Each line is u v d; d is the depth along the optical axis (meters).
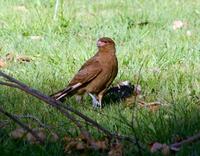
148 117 9.95
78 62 13.16
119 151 8.58
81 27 15.89
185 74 12.46
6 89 11.34
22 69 12.76
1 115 10.01
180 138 9.20
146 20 16.52
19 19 16.12
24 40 14.75
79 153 8.68
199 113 10.18
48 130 9.31
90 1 18.62
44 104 10.55
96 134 9.32
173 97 11.24
